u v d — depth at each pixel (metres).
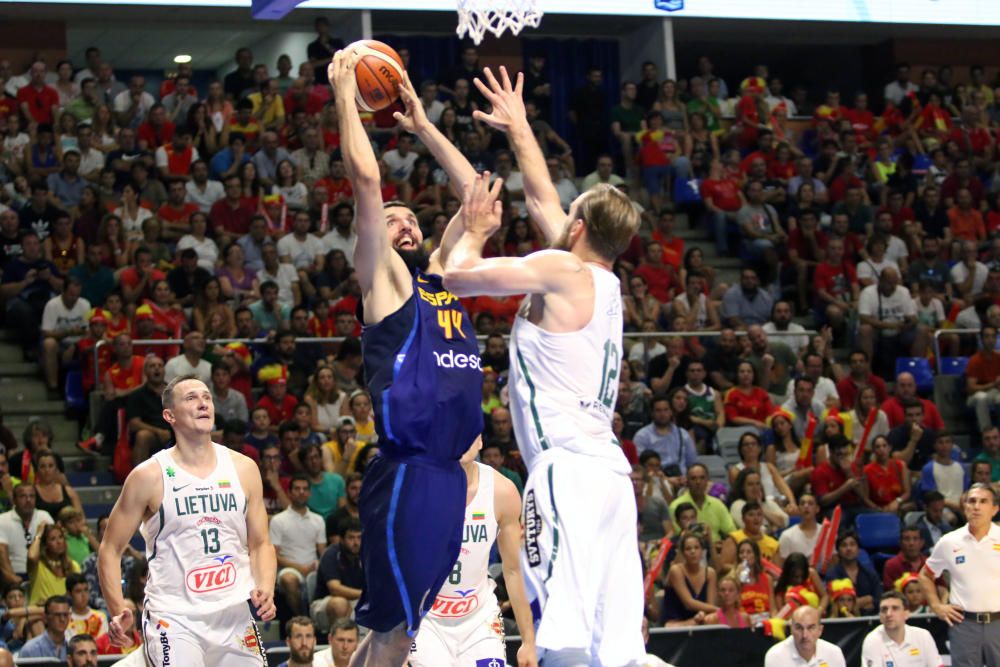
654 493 12.86
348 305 15.02
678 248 17.50
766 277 18.09
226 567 6.66
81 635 8.53
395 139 17.92
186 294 14.86
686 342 15.47
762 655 10.20
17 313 14.70
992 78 22.91
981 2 20.89
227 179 16.52
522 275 4.53
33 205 15.55
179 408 6.55
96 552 11.38
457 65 19.03
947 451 14.12
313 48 18.77
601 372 4.65
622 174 20.16
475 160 17.83
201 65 22.81
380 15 19.62
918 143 20.91
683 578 11.30
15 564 11.27
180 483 6.56
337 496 12.35
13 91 17.81
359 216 4.67
